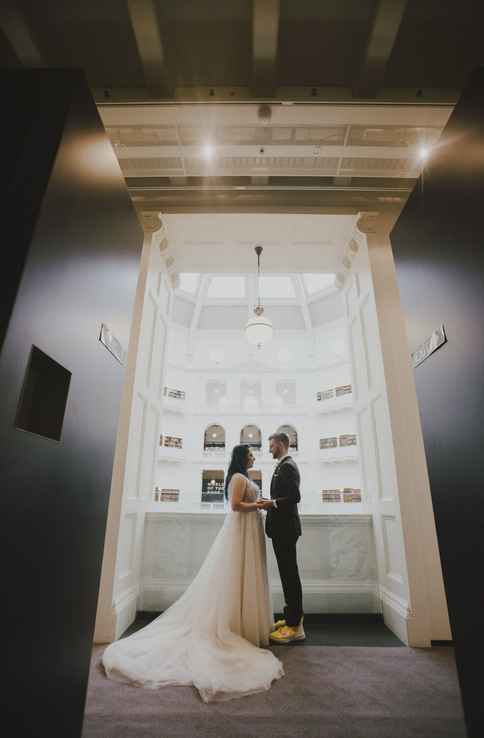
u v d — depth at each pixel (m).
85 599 1.23
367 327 3.47
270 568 3.21
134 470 2.95
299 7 2.20
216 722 1.57
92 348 1.27
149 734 1.49
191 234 3.69
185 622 2.38
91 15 2.26
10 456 0.80
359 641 2.54
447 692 1.85
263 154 2.86
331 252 3.97
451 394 1.36
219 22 2.27
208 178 3.34
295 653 2.33
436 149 1.48
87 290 1.22
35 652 0.90
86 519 1.25
